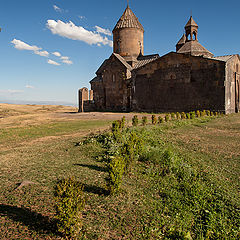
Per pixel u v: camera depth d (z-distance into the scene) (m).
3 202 4.95
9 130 19.12
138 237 4.09
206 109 29.55
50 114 37.44
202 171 8.00
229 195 6.18
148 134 13.16
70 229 3.79
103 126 19.50
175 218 4.84
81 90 44.47
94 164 8.16
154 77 34.41
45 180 6.30
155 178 7.23
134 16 40.69
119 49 40.22
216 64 28.58
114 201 5.30
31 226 4.08
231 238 4.28
